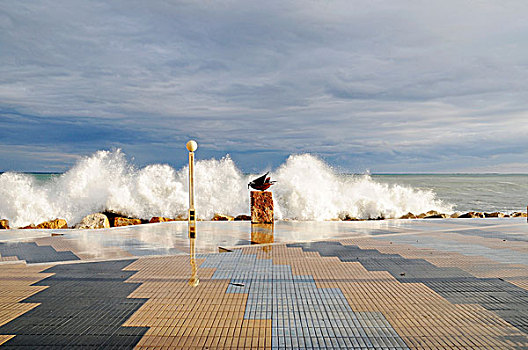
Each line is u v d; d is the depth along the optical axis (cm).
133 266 534
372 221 1106
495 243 719
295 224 1019
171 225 1012
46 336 298
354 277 473
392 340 291
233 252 632
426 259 576
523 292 411
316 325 321
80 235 833
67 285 440
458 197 3094
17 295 402
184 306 368
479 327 315
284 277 474
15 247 686
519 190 3997
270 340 291
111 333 304
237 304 373
